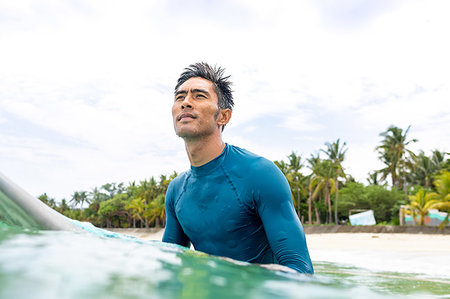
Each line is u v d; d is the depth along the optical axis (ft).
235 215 6.48
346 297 2.47
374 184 152.15
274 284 2.68
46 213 4.71
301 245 5.99
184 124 6.68
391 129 138.82
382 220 133.90
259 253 6.78
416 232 82.53
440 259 22.70
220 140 7.07
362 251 37.29
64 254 2.72
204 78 7.20
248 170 6.63
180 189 7.50
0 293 1.75
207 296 2.10
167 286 2.24
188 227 7.12
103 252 3.05
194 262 3.25
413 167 133.80
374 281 7.27
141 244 4.04
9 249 2.72
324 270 10.88
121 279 2.28
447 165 137.80
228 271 3.05
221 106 7.05
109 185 303.89
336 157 146.10
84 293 1.90
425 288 6.19
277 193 6.37
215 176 6.77
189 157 7.10
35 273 2.14
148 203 205.77
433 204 86.22
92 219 245.45
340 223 150.71
